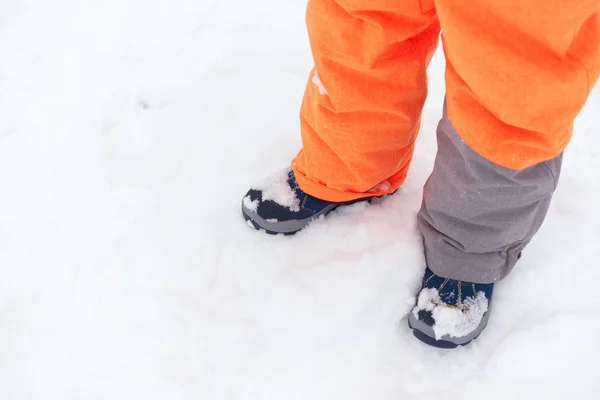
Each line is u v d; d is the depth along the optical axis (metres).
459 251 0.90
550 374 0.90
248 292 1.00
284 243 1.06
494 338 0.95
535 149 0.65
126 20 1.53
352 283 0.99
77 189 1.15
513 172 0.70
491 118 0.64
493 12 0.54
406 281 0.99
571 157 1.19
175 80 1.37
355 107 0.82
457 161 0.76
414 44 0.76
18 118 1.29
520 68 0.56
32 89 1.36
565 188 1.12
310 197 1.04
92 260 1.04
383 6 0.68
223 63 1.40
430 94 1.32
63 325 0.96
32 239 1.07
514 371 0.91
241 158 1.20
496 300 0.98
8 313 0.98
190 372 0.91
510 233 0.83
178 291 1.00
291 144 1.22
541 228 1.06
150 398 0.89
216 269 1.03
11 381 0.91
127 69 1.40
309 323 0.96
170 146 1.22
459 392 0.90
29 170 1.18
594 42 0.57
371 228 1.05
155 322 0.96
